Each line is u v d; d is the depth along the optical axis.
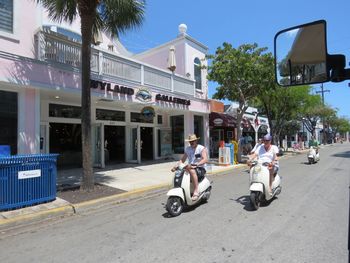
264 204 7.41
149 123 18.84
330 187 9.70
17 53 10.02
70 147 15.39
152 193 9.73
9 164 6.96
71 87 10.98
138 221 6.34
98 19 9.95
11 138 9.52
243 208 7.07
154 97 15.26
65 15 9.63
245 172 14.94
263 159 7.43
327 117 51.69
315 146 19.78
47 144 13.64
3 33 9.69
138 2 9.65
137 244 4.94
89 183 9.27
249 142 26.58
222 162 17.33
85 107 9.14
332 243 4.72
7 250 4.94
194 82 18.62
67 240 5.31
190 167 6.90
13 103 9.60
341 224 5.69
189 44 19.61
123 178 11.92
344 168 15.44
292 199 7.91
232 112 28.27
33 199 7.45
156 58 20.78
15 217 6.48
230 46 17.39
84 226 6.17
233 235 5.19
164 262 4.19
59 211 7.12
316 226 5.59
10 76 9.09
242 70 16.70
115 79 12.95
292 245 4.66
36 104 10.05
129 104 15.55
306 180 11.38
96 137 15.44
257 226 5.66
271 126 26.86
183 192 6.75
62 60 10.95
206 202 7.80
